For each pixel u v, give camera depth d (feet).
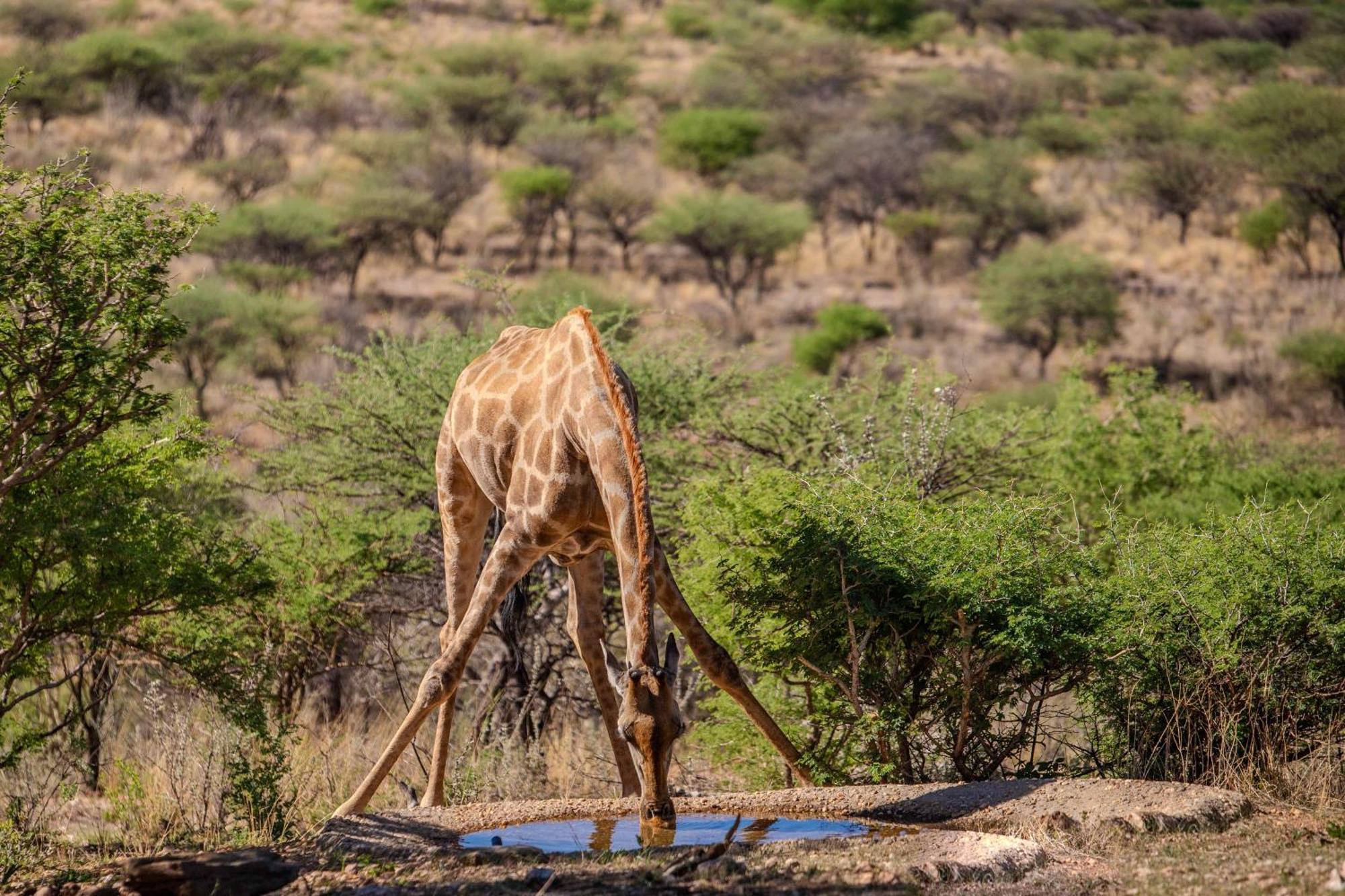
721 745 85.40
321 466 121.29
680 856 56.80
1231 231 473.26
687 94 635.66
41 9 590.96
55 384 76.79
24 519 78.18
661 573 67.31
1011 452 115.85
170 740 89.40
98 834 80.79
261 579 93.76
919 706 76.43
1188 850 56.70
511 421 73.87
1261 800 67.10
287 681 109.40
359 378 124.98
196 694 99.04
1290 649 72.23
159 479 87.66
